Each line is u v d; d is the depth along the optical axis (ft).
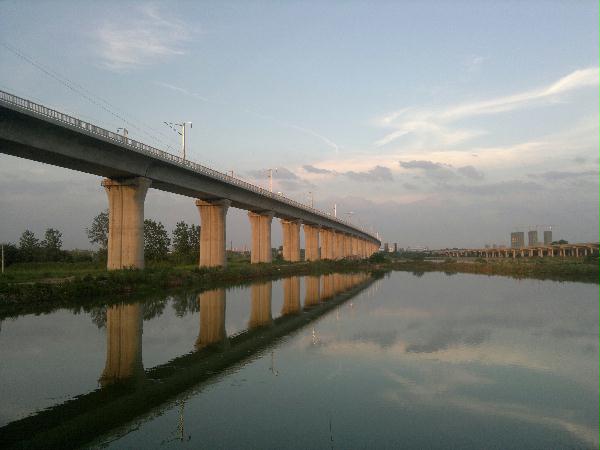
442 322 110.32
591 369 69.77
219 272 233.96
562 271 275.39
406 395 58.23
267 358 76.28
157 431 47.57
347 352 80.28
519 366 71.51
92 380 64.54
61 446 44.19
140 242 193.36
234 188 276.62
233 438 45.75
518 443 44.91
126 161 181.88
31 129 140.56
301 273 319.47
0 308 127.13
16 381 64.13
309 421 49.88
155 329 101.50
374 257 474.49
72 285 149.38
